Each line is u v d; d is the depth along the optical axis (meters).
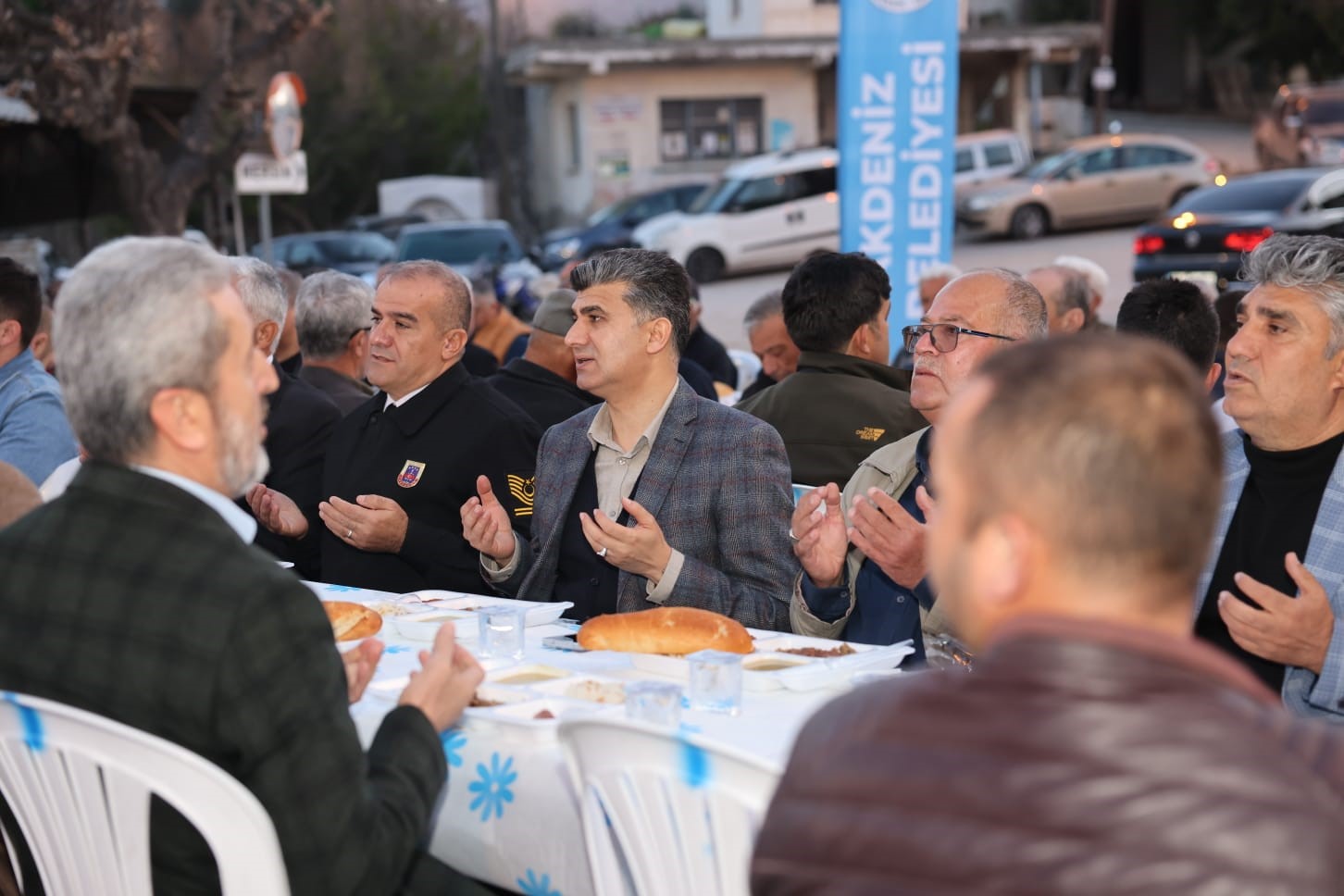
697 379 5.41
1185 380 1.09
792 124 26.97
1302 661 2.23
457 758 2.04
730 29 31.30
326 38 30.59
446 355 3.85
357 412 3.96
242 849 1.67
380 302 3.79
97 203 10.86
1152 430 1.05
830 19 30.50
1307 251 2.51
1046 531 1.07
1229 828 0.97
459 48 34.09
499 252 19.77
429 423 3.79
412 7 33.25
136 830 1.72
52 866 1.85
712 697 2.08
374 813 1.73
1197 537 1.07
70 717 1.71
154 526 1.74
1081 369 1.09
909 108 6.68
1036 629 1.09
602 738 1.71
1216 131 32.16
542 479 3.30
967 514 1.12
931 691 1.12
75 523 1.77
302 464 4.06
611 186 26.83
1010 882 1.00
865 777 1.10
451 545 3.54
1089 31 26.34
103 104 9.91
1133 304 4.15
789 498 3.09
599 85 26.55
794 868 1.11
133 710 1.71
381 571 3.71
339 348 4.65
